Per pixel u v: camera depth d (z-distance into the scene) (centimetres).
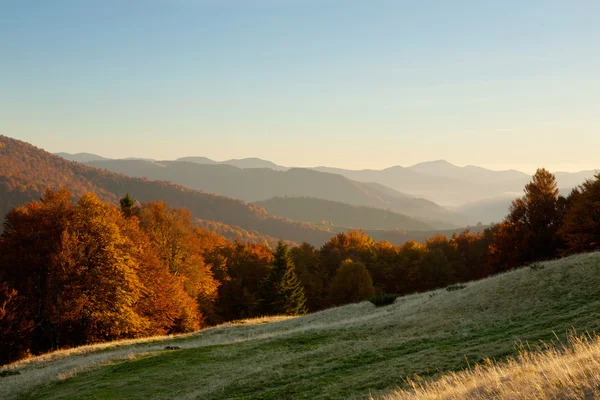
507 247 4638
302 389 1401
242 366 1898
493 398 755
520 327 1677
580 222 3753
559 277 2231
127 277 3569
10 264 3378
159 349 2616
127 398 1644
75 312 3256
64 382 2052
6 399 1948
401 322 2327
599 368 716
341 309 3850
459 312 2273
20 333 3116
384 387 1258
